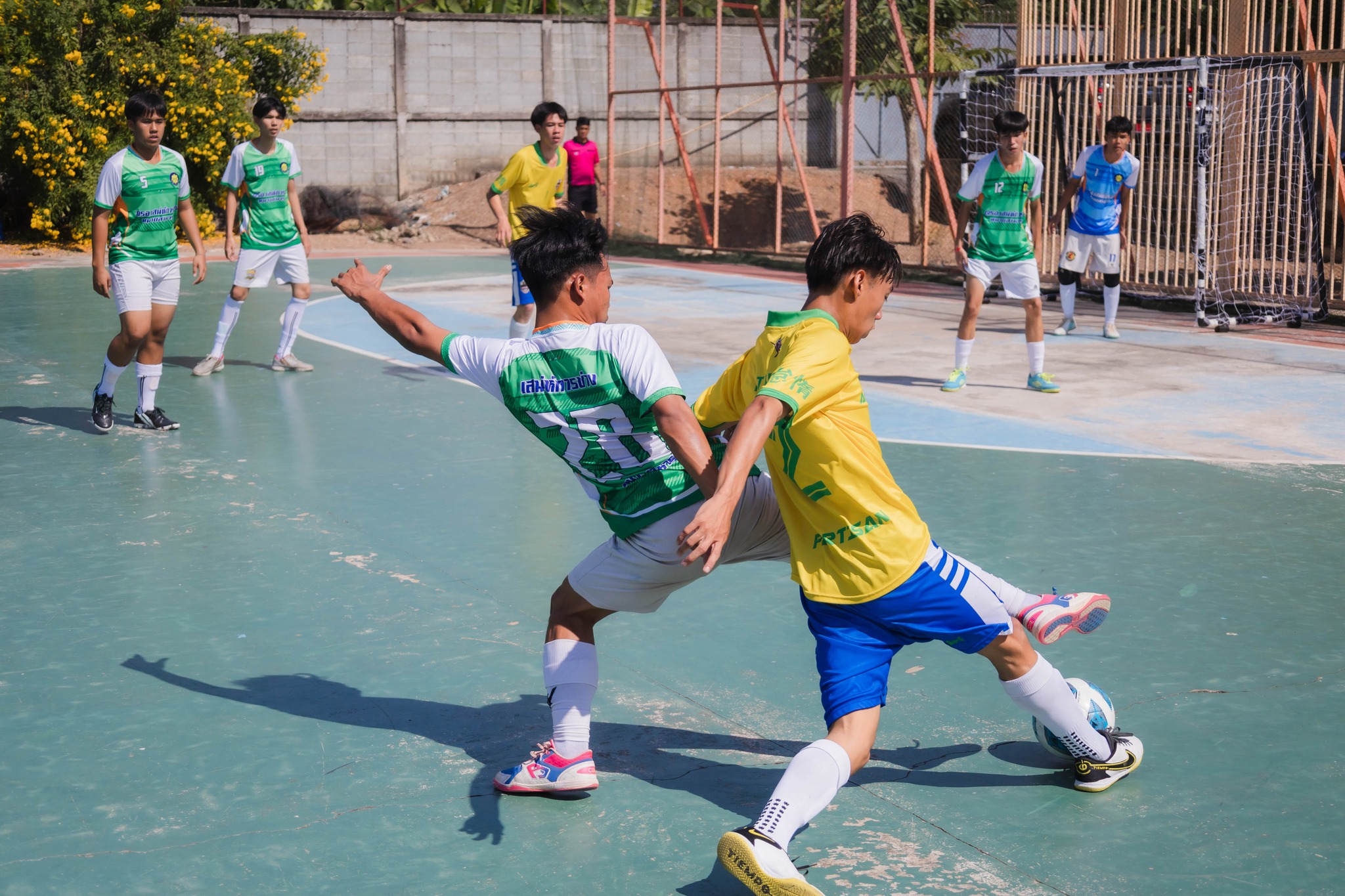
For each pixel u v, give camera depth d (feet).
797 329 8.31
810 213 61.46
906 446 22.34
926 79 53.72
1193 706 11.41
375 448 22.22
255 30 69.82
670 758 10.50
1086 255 36.04
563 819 9.48
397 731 11.02
